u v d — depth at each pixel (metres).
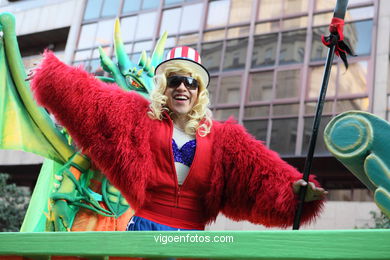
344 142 1.68
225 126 2.43
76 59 18.05
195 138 2.46
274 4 15.52
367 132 1.64
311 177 2.25
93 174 4.80
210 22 16.16
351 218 12.86
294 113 14.21
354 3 14.28
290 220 2.25
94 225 4.74
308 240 1.26
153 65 5.59
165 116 2.46
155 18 16.86
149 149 2.36
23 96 4.66
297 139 13.90
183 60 2.51
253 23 15.59
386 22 13.85
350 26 14.14
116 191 4.80
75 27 18.47
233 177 2.34
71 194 4.70
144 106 2.46
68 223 4.67
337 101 13.78
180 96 2.46
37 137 4.82
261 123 14.50
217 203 2.38
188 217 2.37
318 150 13.59
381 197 1.59
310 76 14.35
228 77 15.37
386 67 13.50
